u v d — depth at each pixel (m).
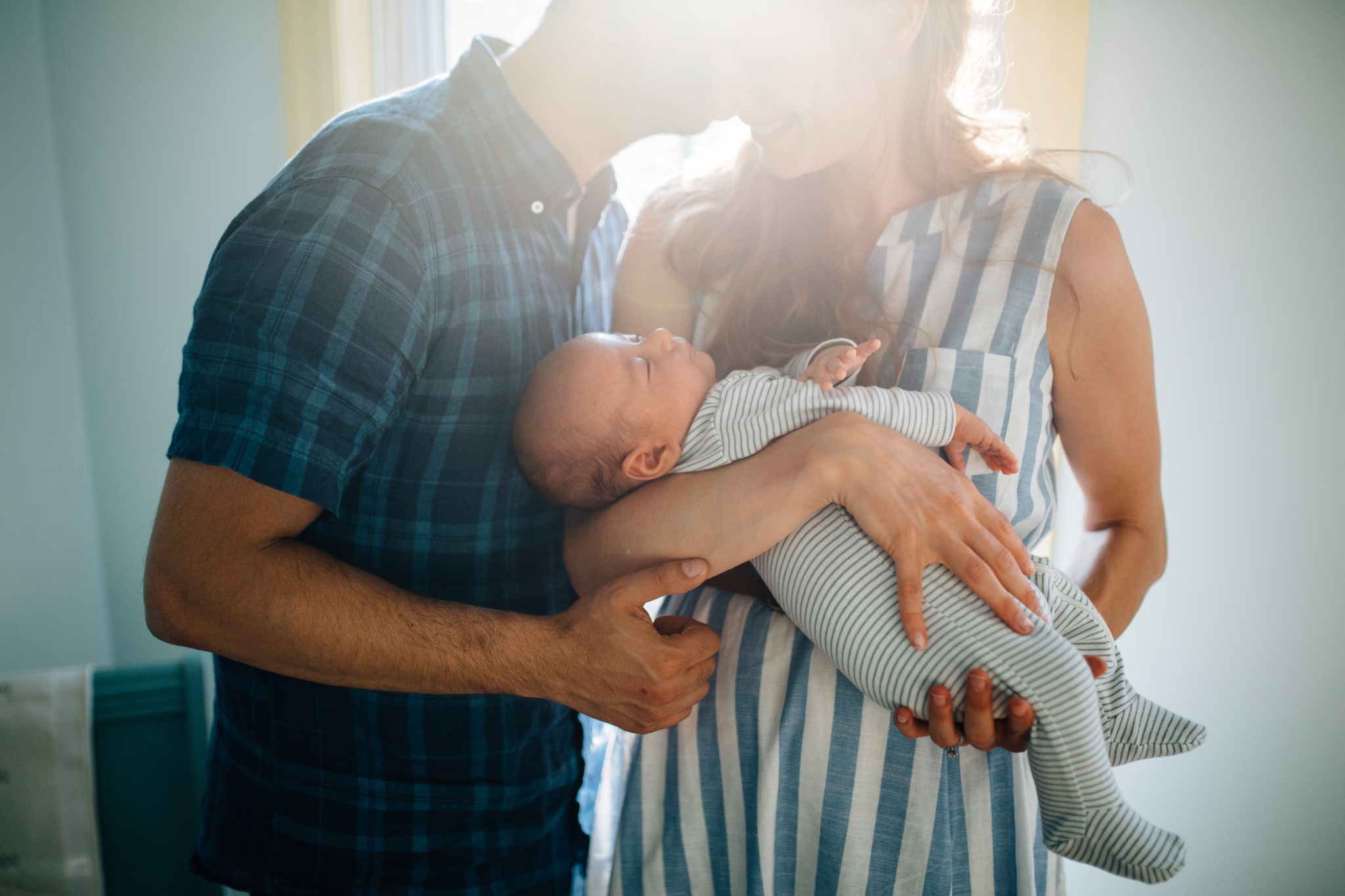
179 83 1.71
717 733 0.93
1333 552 1.50
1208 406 1.56
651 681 0.78
